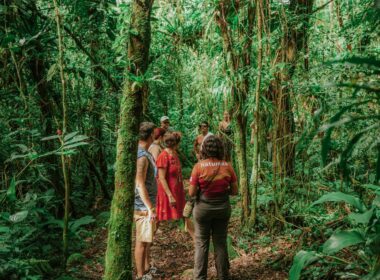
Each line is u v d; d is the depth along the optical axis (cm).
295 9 488
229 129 688
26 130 450
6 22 440
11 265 328
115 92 705
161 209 462
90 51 618
